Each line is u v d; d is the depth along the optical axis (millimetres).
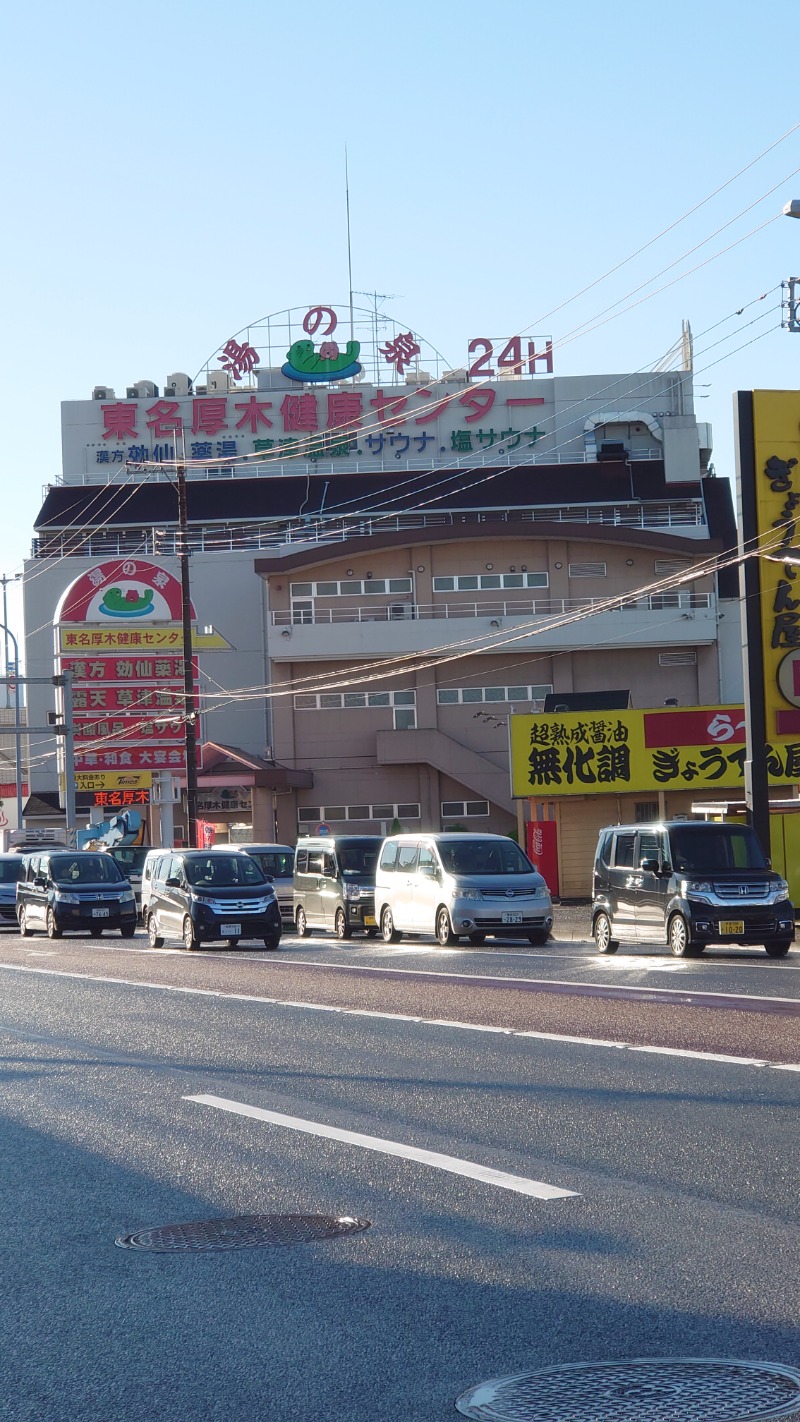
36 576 81188
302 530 81625
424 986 20484
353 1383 5406
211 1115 11031
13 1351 5926
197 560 77312
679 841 25641
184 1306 6430
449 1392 5285
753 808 31359
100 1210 8328
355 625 69062
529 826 47312
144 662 61875
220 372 90875
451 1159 9227
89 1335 6090
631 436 86500
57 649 61844
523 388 87625
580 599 69750
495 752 69062
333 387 90188
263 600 76562
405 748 68125
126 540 83688
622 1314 6062
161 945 32938
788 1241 7102
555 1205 7973
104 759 61250
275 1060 13758
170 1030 16422
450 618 69500
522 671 69750
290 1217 7984
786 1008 16062
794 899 33688
